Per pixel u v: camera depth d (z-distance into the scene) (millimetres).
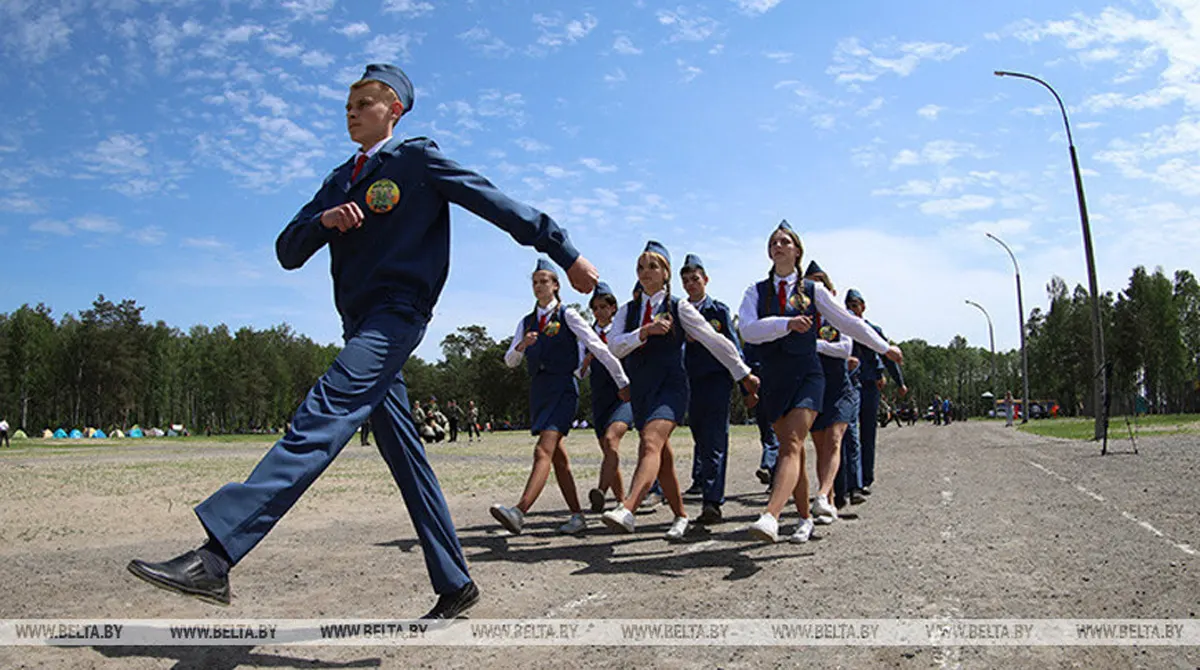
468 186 3383
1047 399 107938
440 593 3701
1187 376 85812
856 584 4402
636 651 3303
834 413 6512
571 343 6605
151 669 3143
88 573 5062
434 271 3471
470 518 7688
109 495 9727
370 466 15367
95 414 102188
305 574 4957
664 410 5625
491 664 3158
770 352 5406
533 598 4250
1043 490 8648
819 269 7199
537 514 8031
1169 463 11484
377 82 3574
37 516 7785
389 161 3416
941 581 4402
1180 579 4320
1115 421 34438
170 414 107812
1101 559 4871
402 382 3551
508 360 6879
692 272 6898
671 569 4992
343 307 3488
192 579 2674
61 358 95312
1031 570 4621
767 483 8930
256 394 107375
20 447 34500
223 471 14516
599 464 15023
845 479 7625
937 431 35625
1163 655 3113
